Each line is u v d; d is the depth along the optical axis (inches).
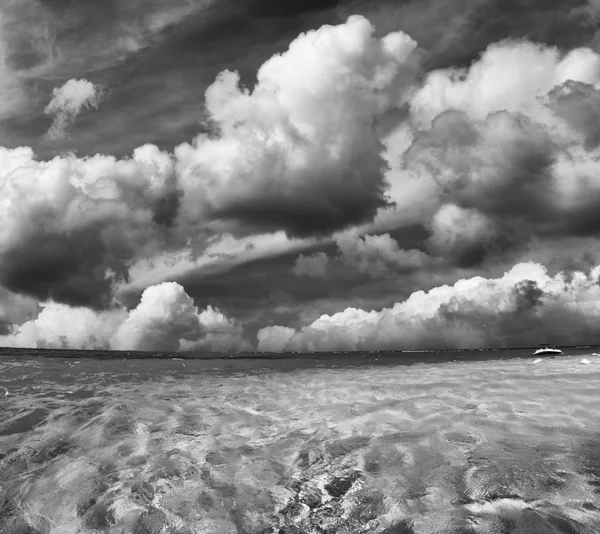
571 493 176.6
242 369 733.3
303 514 172.7
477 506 169.0
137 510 176.1
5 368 621.3
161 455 235.1
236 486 196.9
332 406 355.6
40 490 193.5
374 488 189.9
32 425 286.8
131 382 506.0
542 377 485.1
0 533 161.6
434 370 673.6
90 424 288.5
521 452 221.3
